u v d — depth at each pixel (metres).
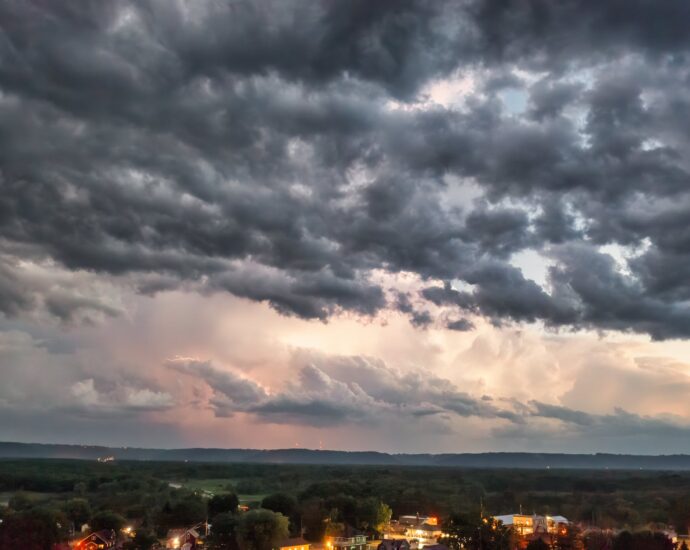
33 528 177.12
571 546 182.12
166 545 192.50
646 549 177.38
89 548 186.88
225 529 188.00
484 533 179.50
